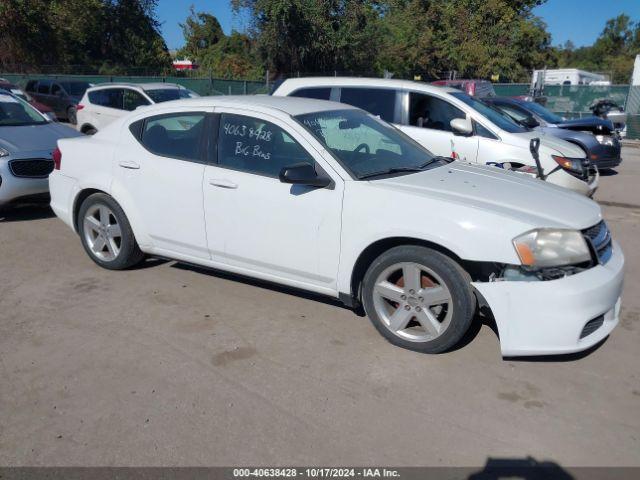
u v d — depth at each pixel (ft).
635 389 11.86
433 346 12.82
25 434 10.31
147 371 12.38
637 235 24.09
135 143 16.83
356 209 13.11
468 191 13.24
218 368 12.53
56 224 23.80
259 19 95.35
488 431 10.47
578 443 10.17
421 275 12.78
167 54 148.25
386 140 16.14
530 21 116.57
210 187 15.10
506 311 11.71
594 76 112.27
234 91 87.20
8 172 22.81
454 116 26.12
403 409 11.10
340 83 27.99
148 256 18.31
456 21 111.65
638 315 15.51
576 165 25.20
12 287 16.85
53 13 115.96
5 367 12.50
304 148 14.08
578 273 11.75
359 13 94.99
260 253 14.65
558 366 12.69
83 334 14.01
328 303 15.88
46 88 68.90
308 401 11.33
